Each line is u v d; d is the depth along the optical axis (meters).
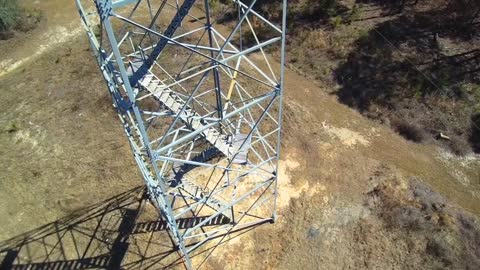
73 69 30.44
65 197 23.27
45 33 33.97
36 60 31.77
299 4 33.81
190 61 30.11
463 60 28.72
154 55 15.01
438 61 28.67
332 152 24.50
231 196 22.44
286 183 23.12
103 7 11.27
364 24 31.80
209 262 20.28
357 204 22.16
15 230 22.09
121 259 20.67
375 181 23.08
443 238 20.62
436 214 21.58
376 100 26.81
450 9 32.28
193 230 19.42
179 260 20.47
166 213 18.91
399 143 24.97
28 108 28.09
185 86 28.14
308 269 19.94
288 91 27.97
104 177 23.92
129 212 22.30
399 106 26.44
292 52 30.50
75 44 32.69
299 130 25.61
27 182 24.11
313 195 22.59
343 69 28.81
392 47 29.80
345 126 25.83
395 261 20.03
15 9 33.69
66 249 21.19
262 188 22.83
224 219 21.59
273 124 25.98
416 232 20.86
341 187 22.88
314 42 30.66
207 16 16.72
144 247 21.00
